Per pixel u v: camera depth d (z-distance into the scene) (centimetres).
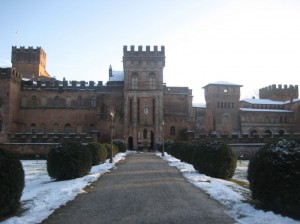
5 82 8425
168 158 5044
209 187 1997
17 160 1431
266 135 6038
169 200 1641
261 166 1414
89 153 2731
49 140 6475
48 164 2522
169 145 6694
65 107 9362
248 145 6012
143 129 8912
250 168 1499
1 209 1305
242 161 5334
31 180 2669
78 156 2520
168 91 9812
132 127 8894
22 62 11288
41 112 9281
